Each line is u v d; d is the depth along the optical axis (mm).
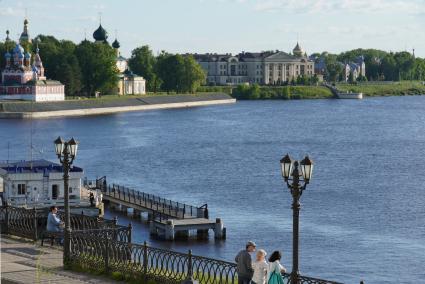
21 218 76750
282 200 156500
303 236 121750
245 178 191250
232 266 53188
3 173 126125
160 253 58000
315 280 49656
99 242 61531
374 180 185375
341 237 120938
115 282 57812
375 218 136375
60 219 79500
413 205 149625
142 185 181125
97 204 125375
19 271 59625
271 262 49781
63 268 61844
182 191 171250
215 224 122562
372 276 99250
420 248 113688
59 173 124938
